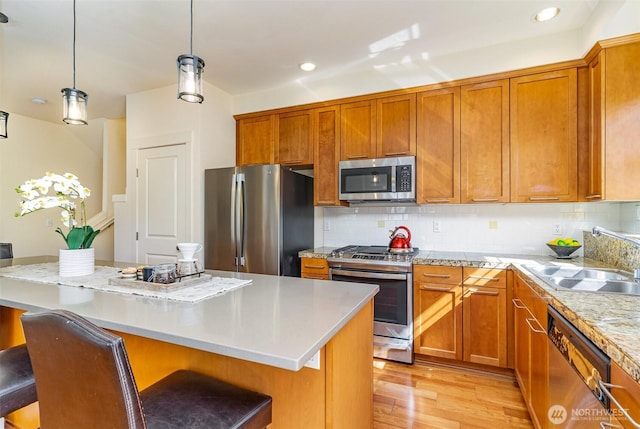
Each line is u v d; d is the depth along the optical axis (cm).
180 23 222
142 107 343
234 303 129
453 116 267
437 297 248
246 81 320
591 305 119
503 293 230
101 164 522
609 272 187
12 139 424
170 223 327
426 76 275
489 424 182
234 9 207
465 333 241
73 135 489
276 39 245
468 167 262
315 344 89
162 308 122
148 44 250
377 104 294
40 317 80
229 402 104
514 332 222
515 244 280
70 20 218
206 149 321
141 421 77
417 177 277
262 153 343
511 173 249
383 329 262
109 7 204
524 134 246
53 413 85
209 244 311
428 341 251
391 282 260
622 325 97
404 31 234
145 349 141
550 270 199
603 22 195
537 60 241
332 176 310
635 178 197
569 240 247
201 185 316
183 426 92
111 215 456
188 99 167
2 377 119
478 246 291
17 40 244
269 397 112
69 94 190
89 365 75
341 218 342
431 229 308
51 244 461
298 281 172
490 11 211
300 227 321
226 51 262
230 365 126
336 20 220
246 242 295
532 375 172
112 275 181
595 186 215
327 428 110
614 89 201
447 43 251
